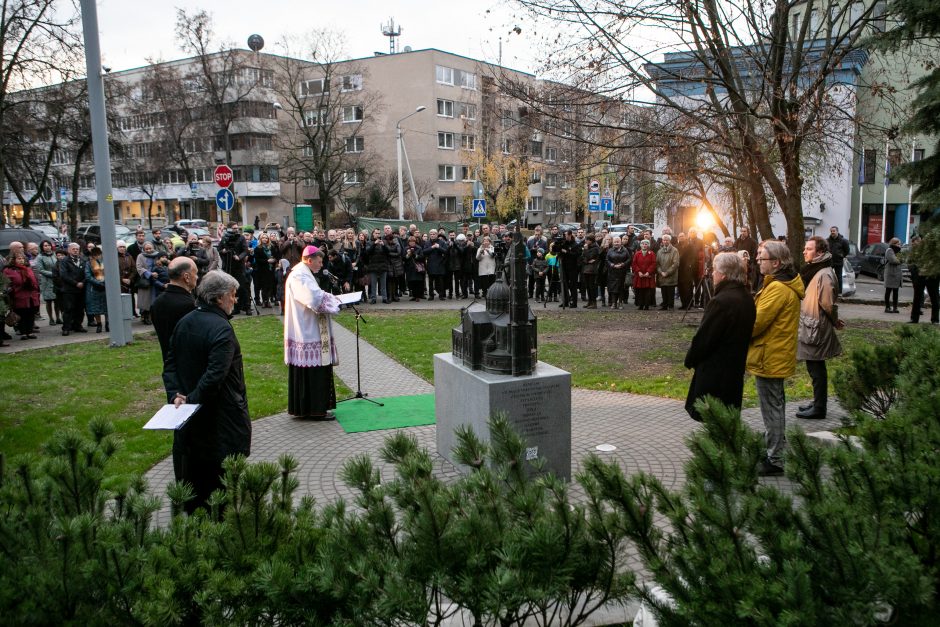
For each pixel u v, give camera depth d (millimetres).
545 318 16156
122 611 2369
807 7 11070
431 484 2725
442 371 6402
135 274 15680
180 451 4641
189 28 47562
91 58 11750
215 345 4484
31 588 2334
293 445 7090
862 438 3080
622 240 18250
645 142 11734
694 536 2410
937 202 9344
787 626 2002
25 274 13586
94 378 9922
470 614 2953
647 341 12891
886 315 16531
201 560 2482
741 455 2752
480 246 19859
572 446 6836
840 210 32562
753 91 11977
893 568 2145
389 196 53281
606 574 2658
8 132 30625
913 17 9273
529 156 13867
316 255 7762
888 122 14250
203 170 67688
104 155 12125
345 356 11750
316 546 2662
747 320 5465
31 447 6910
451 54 59531
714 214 17078
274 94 61875
